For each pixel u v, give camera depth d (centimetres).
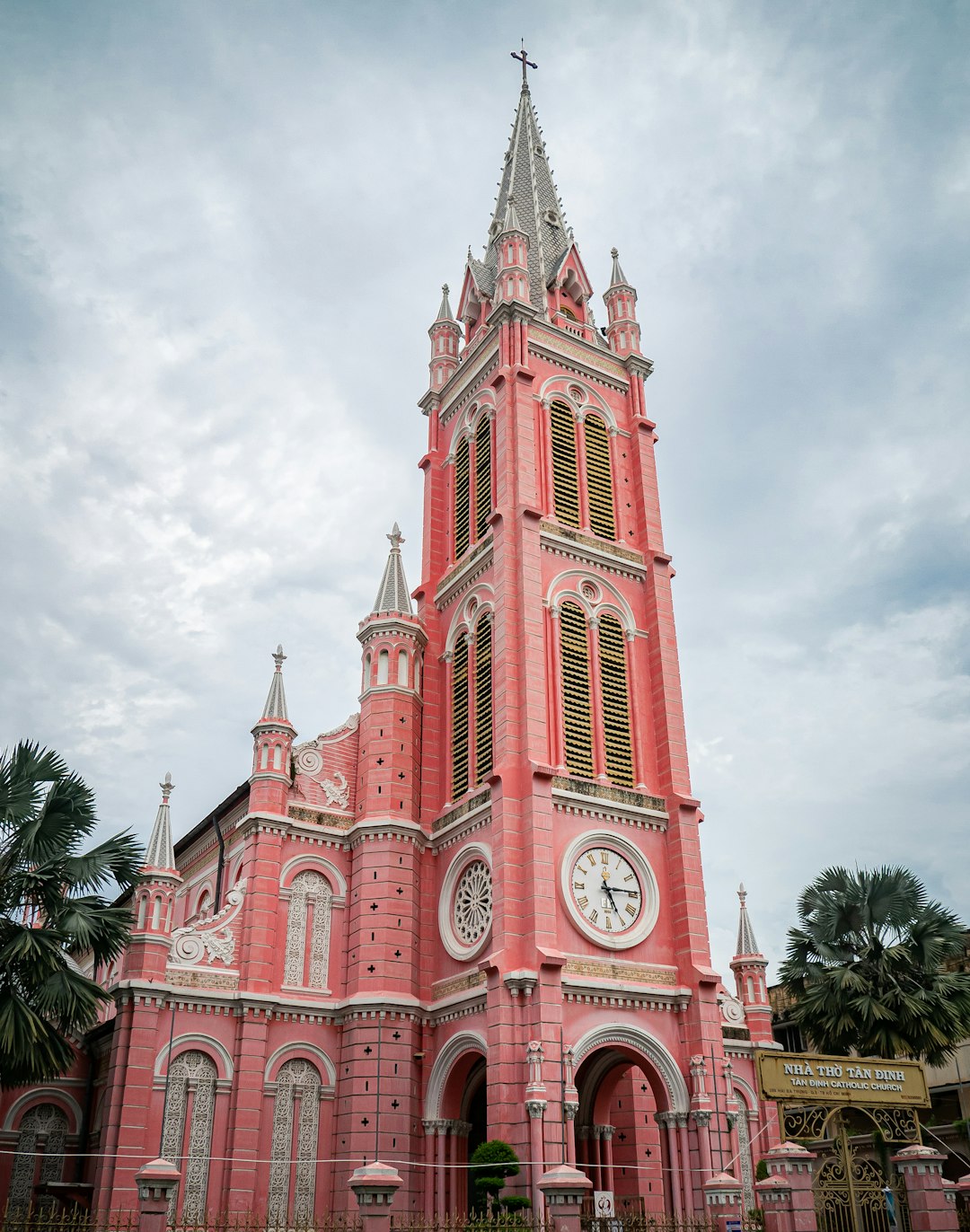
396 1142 4066
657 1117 4016
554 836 4200
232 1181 3897
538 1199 3441
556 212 6538
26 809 3434
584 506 5119
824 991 4550
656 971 4197
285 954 4412
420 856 4659
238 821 4969
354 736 4972
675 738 4722
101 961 3522
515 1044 3762
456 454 5647
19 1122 4394
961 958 5756
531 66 7331
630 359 5703
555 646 4628
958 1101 5566
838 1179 3491
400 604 5109
